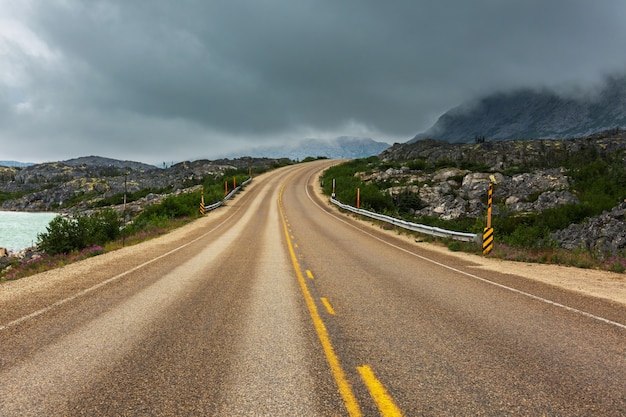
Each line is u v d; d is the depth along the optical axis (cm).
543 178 5438
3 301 725
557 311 650
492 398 340
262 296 754
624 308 677
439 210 4506
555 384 370
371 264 1210
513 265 1234
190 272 1037
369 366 411
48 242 1634
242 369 401
